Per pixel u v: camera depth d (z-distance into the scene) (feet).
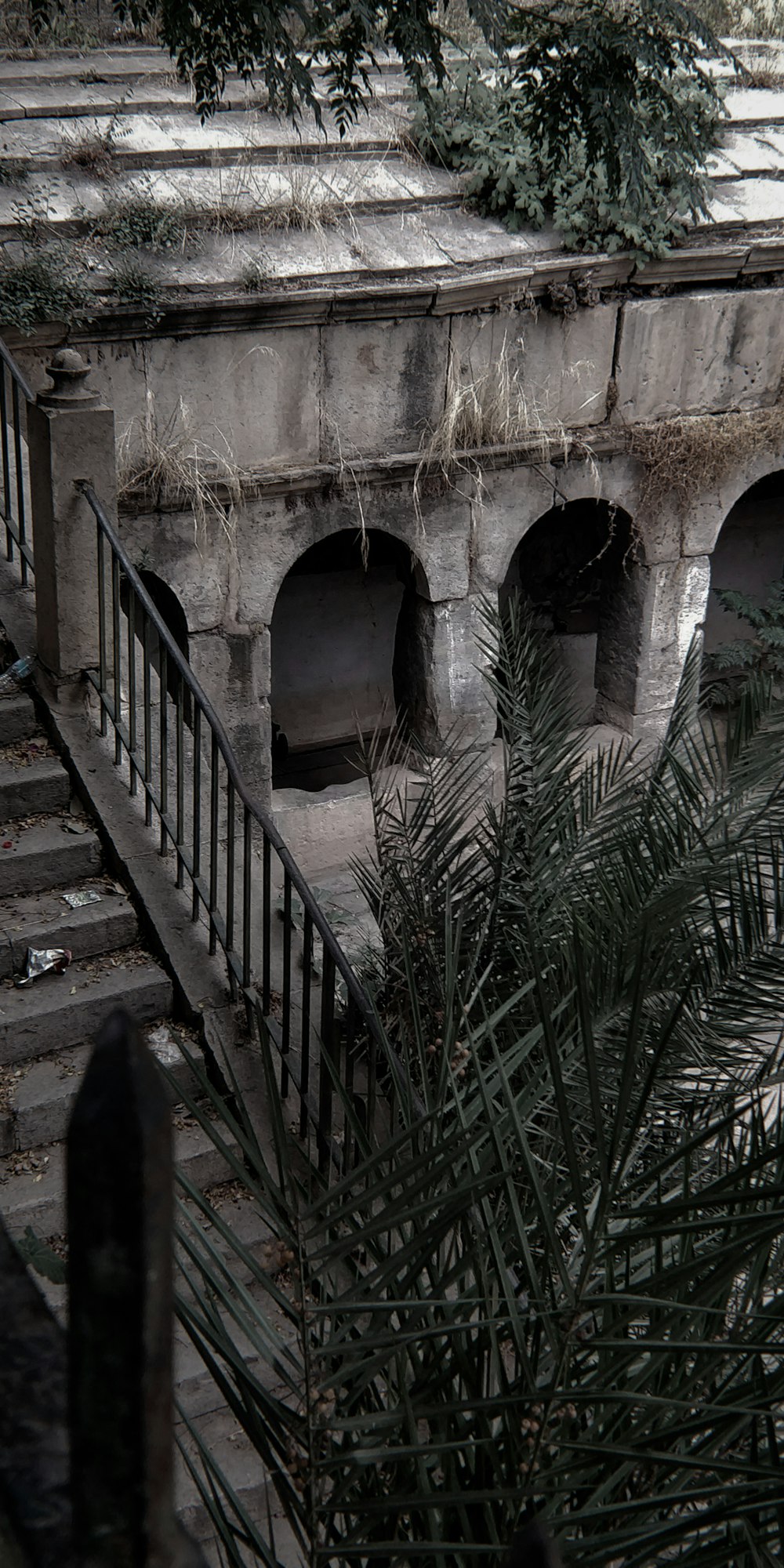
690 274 33.27
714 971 13.43
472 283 30.19
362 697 41.14
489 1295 6.29
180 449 28.73
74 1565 2.13
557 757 17.35
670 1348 5.28
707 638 45.16
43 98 30.78
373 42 23.35
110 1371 2.08
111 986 16.57
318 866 33.45
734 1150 7.34
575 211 31.58
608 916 13.26
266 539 30.30
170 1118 2.07
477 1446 5.89
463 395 31.24
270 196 29.86
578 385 33.12
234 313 28.17
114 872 17.99
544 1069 6.82
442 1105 6.82
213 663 30.71
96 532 18.24
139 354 27.86
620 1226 7.41
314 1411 5.79
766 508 44.65
